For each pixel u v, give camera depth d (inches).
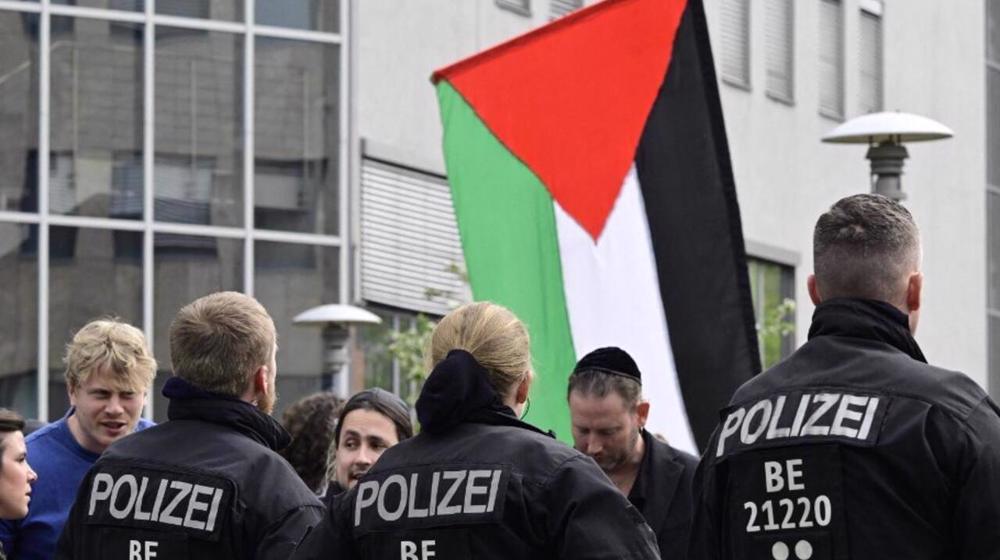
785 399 206.5
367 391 294.5
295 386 906.1
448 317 218.1
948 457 196.7
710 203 333.1
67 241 851.4
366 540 212.5
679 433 331.0
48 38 847.1
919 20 1320.1
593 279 339.0
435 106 984.3
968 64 1368.1
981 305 1385.3
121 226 861.2
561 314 340.8
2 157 840.3
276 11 898.7
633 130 338.0
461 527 206.4
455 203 351.6
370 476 214.4
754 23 1177.4
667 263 334.3
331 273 914.1
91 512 231.8
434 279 983.6
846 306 207.6
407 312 969.5
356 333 943.0
